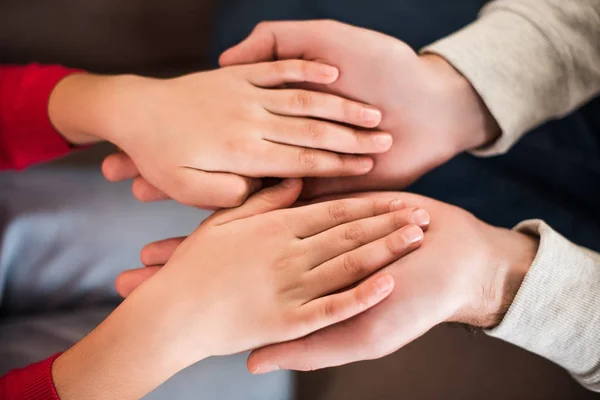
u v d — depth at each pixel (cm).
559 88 66
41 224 78
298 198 66
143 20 90
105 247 78
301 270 60
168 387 72
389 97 63
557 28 65
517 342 61
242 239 61
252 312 59
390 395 74
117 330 59
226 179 63
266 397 73
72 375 59
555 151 75
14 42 87
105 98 66
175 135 63
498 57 65
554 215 75
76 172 83
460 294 59
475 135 66
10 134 73
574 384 72
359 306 57
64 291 77
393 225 61
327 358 58
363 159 63
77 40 89
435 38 79
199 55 94
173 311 59
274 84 64
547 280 59
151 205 80
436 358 75
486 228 62
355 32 63
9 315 78
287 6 84
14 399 60
